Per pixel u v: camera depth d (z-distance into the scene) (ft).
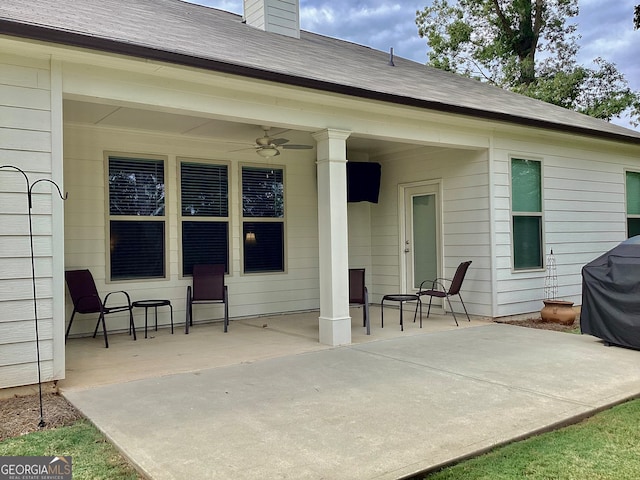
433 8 75.00
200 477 8.11
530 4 68.08
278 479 8.04
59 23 13.24
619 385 13.32
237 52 17.87
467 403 11.84
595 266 19.06
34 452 9.34
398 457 8.85
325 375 14.40
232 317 25.45
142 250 22.99
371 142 26.76
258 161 26.50
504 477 8.36
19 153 12.91
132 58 13.66
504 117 22.21
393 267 29.71
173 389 13.11
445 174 26.35
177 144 23.90
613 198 30.66
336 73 20.12
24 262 12.88
